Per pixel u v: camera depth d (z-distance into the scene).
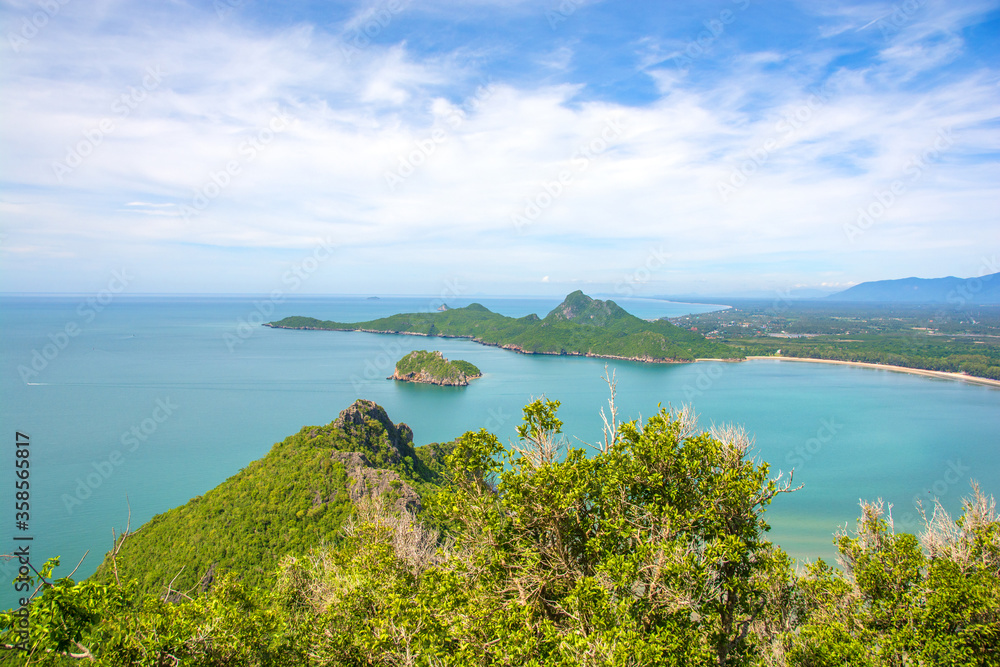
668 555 13.59
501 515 15.23
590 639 12.15
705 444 15.03
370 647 14.67
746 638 15.88
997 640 13.39
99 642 13.25
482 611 13.94
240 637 14.56
